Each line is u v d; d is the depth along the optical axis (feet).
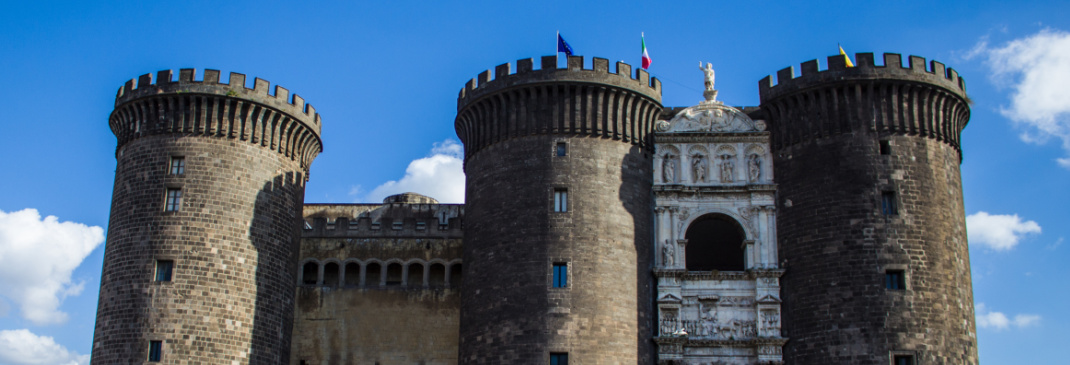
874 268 190.70
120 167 207.92
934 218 196.03
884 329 186.60
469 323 201.46
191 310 190.60
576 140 206.28
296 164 216.74
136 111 207.31
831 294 191.93
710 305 201.16
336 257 228.84
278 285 204.33
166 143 202.59
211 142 202.90
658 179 211.61
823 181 199.82
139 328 188.96
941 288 190.90
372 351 220.64
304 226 239.50
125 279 193.47
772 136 211.00
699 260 237.25
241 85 206.80
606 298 195.00
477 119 217.15
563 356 190.49
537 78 207.92
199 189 199.00
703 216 208.54
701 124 214.90
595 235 199.21
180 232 195.31
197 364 187.93
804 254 197.98
